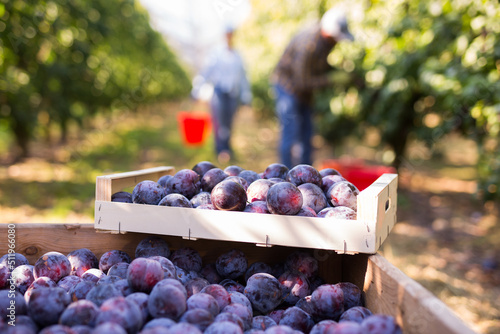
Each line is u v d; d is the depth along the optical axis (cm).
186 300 161
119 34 1205
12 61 632
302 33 569
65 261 189
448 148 1068
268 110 1469
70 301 151
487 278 384
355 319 161
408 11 494
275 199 177
